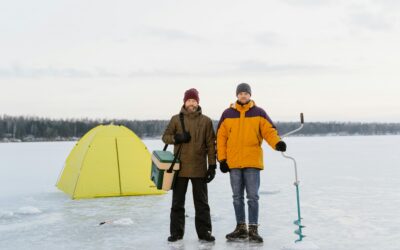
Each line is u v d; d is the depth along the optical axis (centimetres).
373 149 3378
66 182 919
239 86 490
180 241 491
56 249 474
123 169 855
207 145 488
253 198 481
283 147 462
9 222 621
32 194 919
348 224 598
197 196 486
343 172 1426
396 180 1178
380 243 488
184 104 490
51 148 4306
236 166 480
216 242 485
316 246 461
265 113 485
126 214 673
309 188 1014
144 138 11012
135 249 466
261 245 471
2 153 3148
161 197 836
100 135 865
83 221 624
